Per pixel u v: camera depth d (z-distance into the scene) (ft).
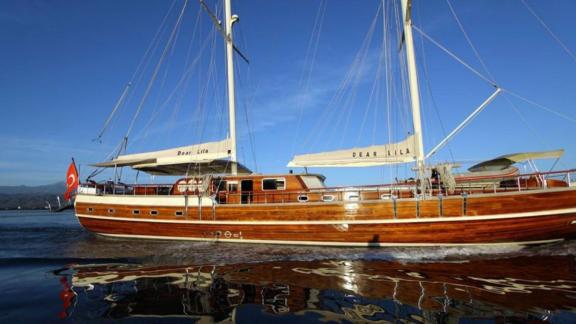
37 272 31.27
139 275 29.63
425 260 34.60
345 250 41.45
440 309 20.33
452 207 39.86
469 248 39.52
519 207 38.09
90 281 27.66
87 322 18.69
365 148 47.01
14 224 89.71
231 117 57.31
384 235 42.16
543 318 18.81
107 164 57.72
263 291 24.44
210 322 18.65
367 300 22.13
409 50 45.16
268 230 46.60
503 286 24.72
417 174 43.88
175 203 51.31
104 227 55.16
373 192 45.91
